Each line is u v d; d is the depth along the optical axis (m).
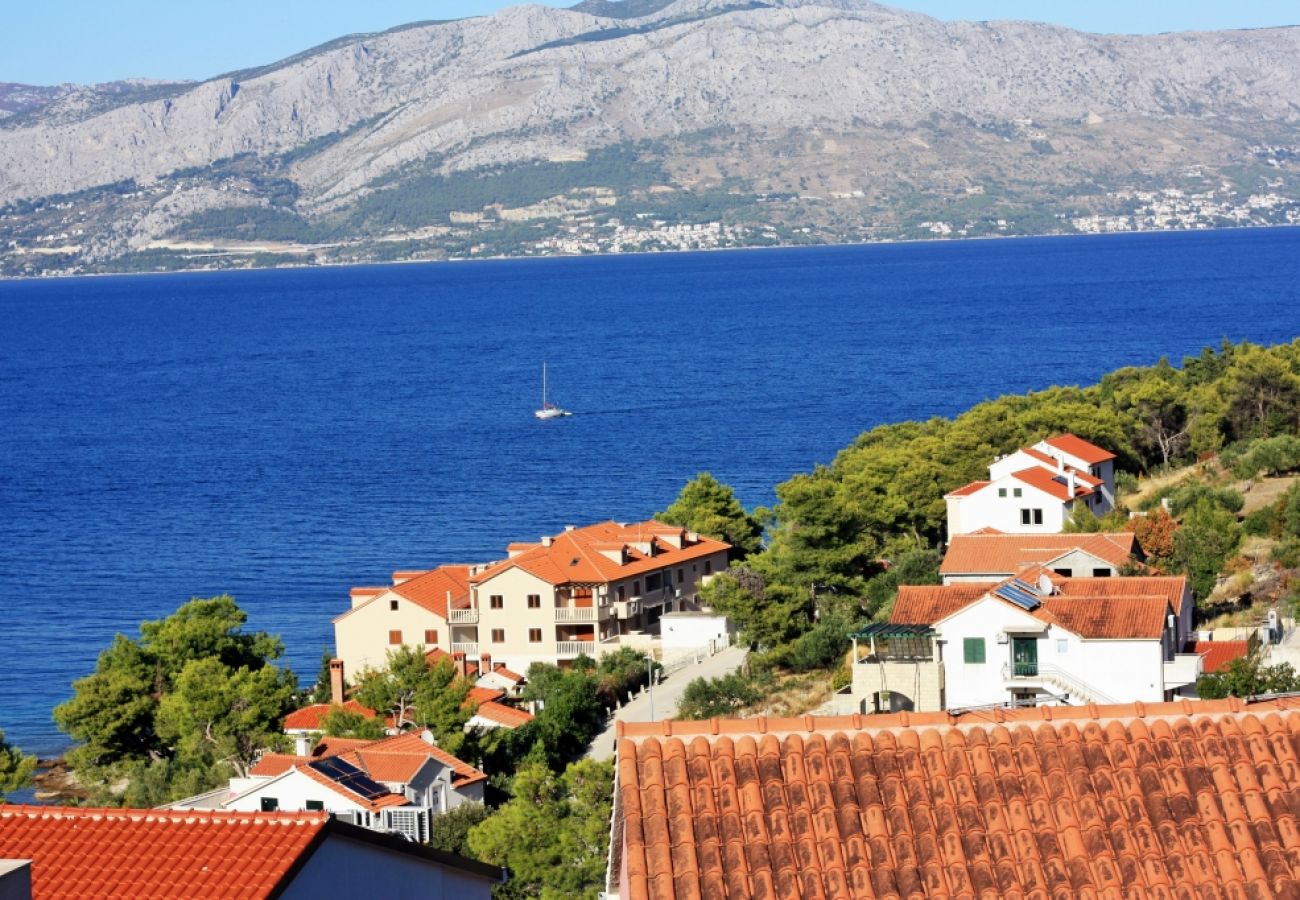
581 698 119.19
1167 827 24.16
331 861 30.59
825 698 114.56
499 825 77.56
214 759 110.38
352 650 147.38
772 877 23.56
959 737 25.53
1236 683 82.00
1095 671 87.62
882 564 146.75
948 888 23.55
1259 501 150.50
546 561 148.88
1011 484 147.38
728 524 172.00
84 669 157.75
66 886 28.59
